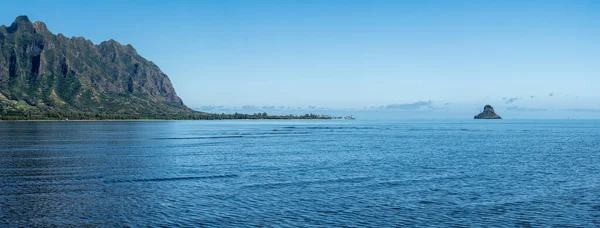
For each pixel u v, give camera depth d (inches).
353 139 5841.5
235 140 5487.2
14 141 4911.4
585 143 5088.6
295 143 4960.6
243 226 1401.3
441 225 1421.0
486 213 1563.7
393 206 1654.8
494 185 2089.1
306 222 1446.9
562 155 3555.6
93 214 1525.6
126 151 3762.3
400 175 2397.9
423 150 4005.9
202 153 3617.1
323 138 6087.6
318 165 2822.3
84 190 1927.9
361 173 2466.8
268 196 1815.9
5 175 2341.3
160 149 4001.0
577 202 1729.8
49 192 1881.2
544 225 1427.2
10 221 1433.3
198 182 2142.0
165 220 1460.4
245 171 2529.5
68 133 6845.5
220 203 1690.5
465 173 2484.0
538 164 2915.8
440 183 2138.3
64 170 2539.4
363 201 1731.1
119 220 1456.7
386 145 4670.3
